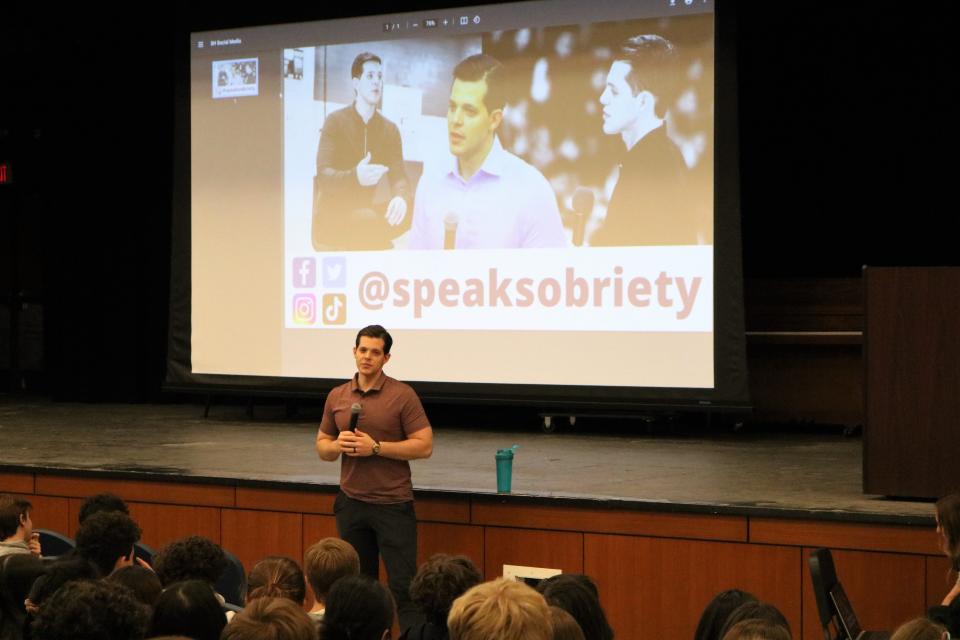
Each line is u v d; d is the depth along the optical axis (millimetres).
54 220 11508
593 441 8227
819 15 9508
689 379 8062
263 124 9344
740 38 9734
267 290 9336
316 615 3594
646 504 5688
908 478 5609
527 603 2375
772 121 9781
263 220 9352
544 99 8508
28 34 11195
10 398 11617
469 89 8719
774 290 8961
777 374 8945
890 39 9367
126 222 10961
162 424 9242
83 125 10969
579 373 8359
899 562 5281
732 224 7973
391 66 8945
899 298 5609
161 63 10953
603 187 8320
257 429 8914
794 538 5441
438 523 6113
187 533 6633
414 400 5551
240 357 9430
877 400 5656
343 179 9094
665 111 8164
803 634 5434
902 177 9516
